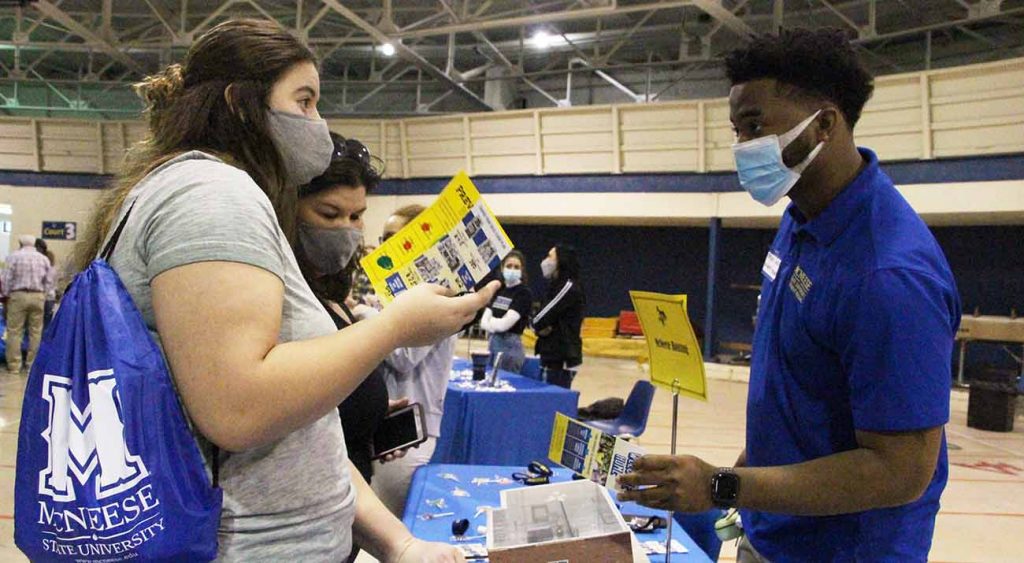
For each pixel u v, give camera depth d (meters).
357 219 1.54
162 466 0.68
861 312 1.02
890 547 1.11
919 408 0.96
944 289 1.02
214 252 0.70
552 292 5.09
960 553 3.49
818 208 1.18
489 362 5.03
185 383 0.69
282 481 0.81
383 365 2.44
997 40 10.10
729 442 5.73
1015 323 8.58
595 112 10.59
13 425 5.17
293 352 0.72
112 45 11.12
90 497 0.67
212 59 0.88
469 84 13.75
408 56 10.74
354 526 1.12
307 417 0.72
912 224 1.08
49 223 12.59
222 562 0.76
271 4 11.23
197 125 0.86
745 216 9.85
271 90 0.89
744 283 12.08
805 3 10.35
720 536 1.43
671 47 12.38
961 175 8.27
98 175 12.56
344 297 1.79
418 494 1.98
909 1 9.82
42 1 9.47
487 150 11.40
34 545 0.69
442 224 1.02
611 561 1.11
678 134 10.23
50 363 0.71
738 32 9.57
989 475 5.02
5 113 14.05
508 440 3.68
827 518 1.17
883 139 8.77
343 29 12.08
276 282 0.74
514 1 10.80
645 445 5.52
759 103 1.14
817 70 1.11
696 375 1.40
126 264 0.75
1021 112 7.81
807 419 1.17
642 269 12.74
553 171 11.04
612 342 11.93
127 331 0.70
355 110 14.34
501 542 1.19
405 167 11.91
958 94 8.17
